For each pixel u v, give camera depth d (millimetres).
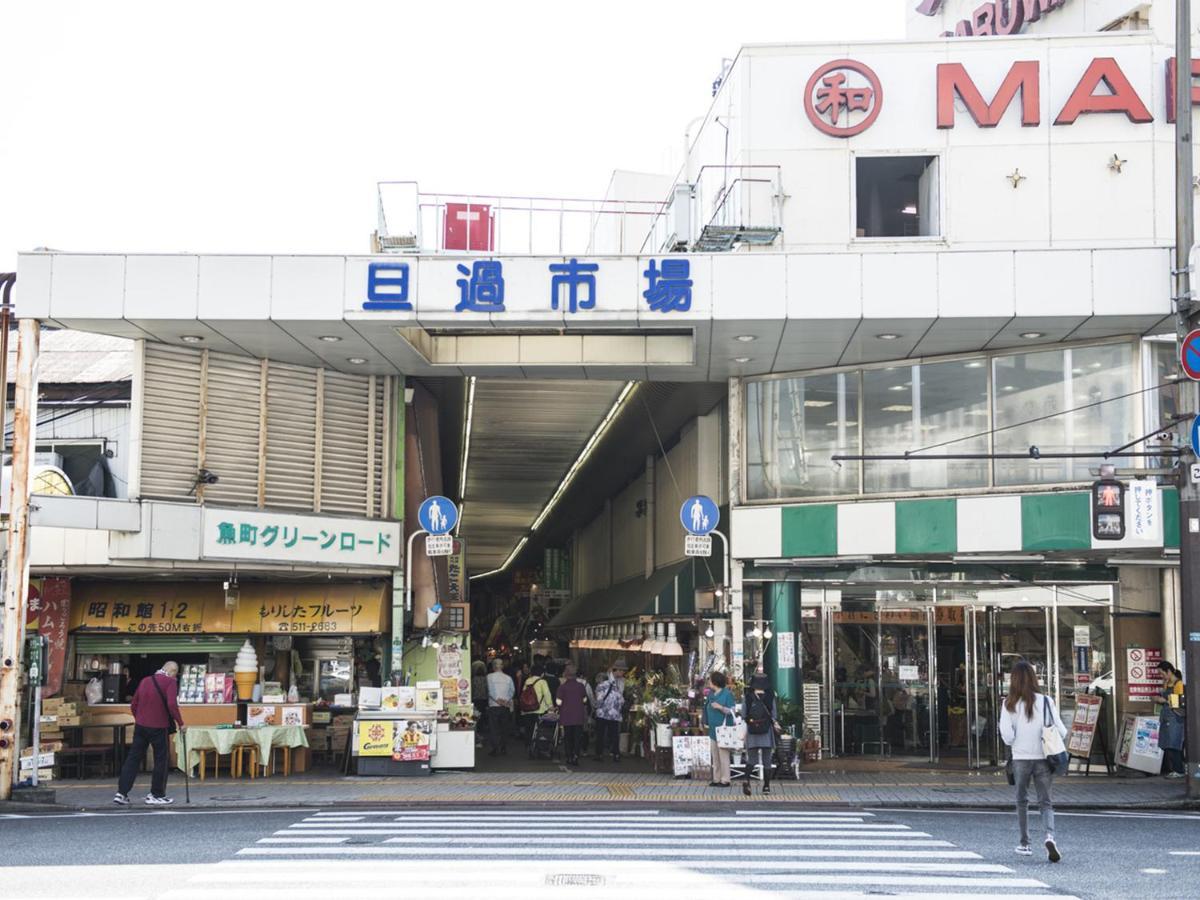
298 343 18156
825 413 19719
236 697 19312
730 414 20375
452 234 18781
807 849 11055
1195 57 19078
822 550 19188
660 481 28172
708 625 20609
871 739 19656
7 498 16906
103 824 13219
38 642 16203
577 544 44688
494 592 66750
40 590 19391
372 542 19719
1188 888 9125
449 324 17016
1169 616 18547
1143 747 18016
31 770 15859
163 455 17969
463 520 44219
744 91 19391
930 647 19625
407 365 19578
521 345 19469
